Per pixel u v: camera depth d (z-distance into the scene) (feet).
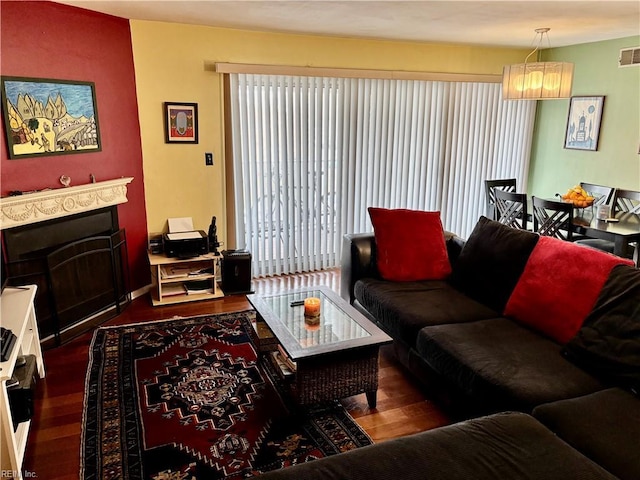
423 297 10.09
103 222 12.30
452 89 17.40
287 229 15.96
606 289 7.32
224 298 13.92
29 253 10.27
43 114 10.46
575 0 10.38
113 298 12.84
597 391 6.49
